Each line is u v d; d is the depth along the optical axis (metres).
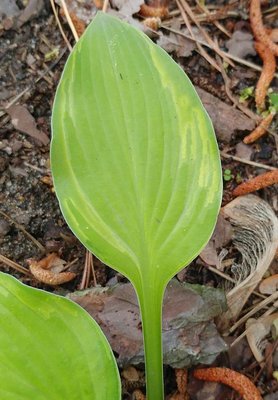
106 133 0.32
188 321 0.35
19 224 0.38
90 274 0.37
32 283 0.37
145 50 0.33
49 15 0.41
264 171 0.39
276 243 0.37
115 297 0.35
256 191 0.39
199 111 0.32
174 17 0.42
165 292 0.36
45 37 0.40
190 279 0.38
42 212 0.38
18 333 0.30
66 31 0.41
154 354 0.32
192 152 0.32
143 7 0.41
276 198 0.39
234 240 0.38
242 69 0.41
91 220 0.32
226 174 0.39
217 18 0.42
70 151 0.32
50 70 0.40
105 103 0.32
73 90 0.32
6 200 0.38
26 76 0.40
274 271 0.38
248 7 0.42
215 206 0.32
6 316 0.30
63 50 0.40
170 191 0.32
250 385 0.34
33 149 0.39
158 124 0.32
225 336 0.37
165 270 0.32
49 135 0.39
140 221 0.32
